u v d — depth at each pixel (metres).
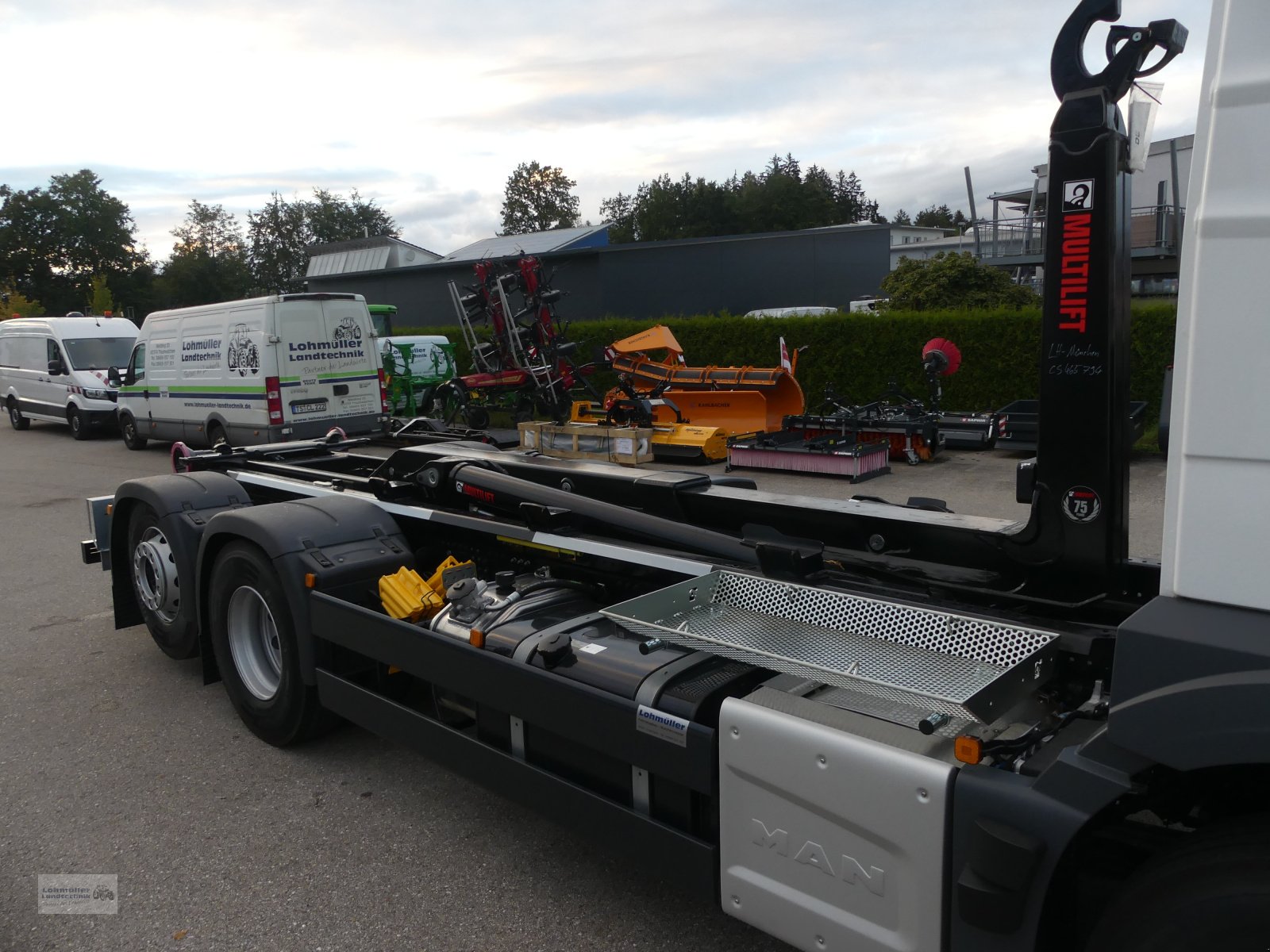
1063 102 2.17
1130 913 1.66
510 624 2.97
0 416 23.64
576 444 12.32
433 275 33.88
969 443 12.08
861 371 15.04
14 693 4.62
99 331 18.33
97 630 5.66
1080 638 2.18
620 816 2.49
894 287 19.08
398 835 3.27
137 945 2.69
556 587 3.27
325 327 12.70
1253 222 1.49
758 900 2.16
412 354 17.81
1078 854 1.84
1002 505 8.68
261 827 3.33
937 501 3.22
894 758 1.89
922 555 2.89
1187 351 1.59
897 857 1.89
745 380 12.65
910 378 14.59
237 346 12.59
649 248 32.09
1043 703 2.16
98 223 67.44
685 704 2.33
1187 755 1.55
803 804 2.04
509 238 39.84
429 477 4.02
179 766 3.81
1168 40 2.01
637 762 2.40
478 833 3.28
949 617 2.40
